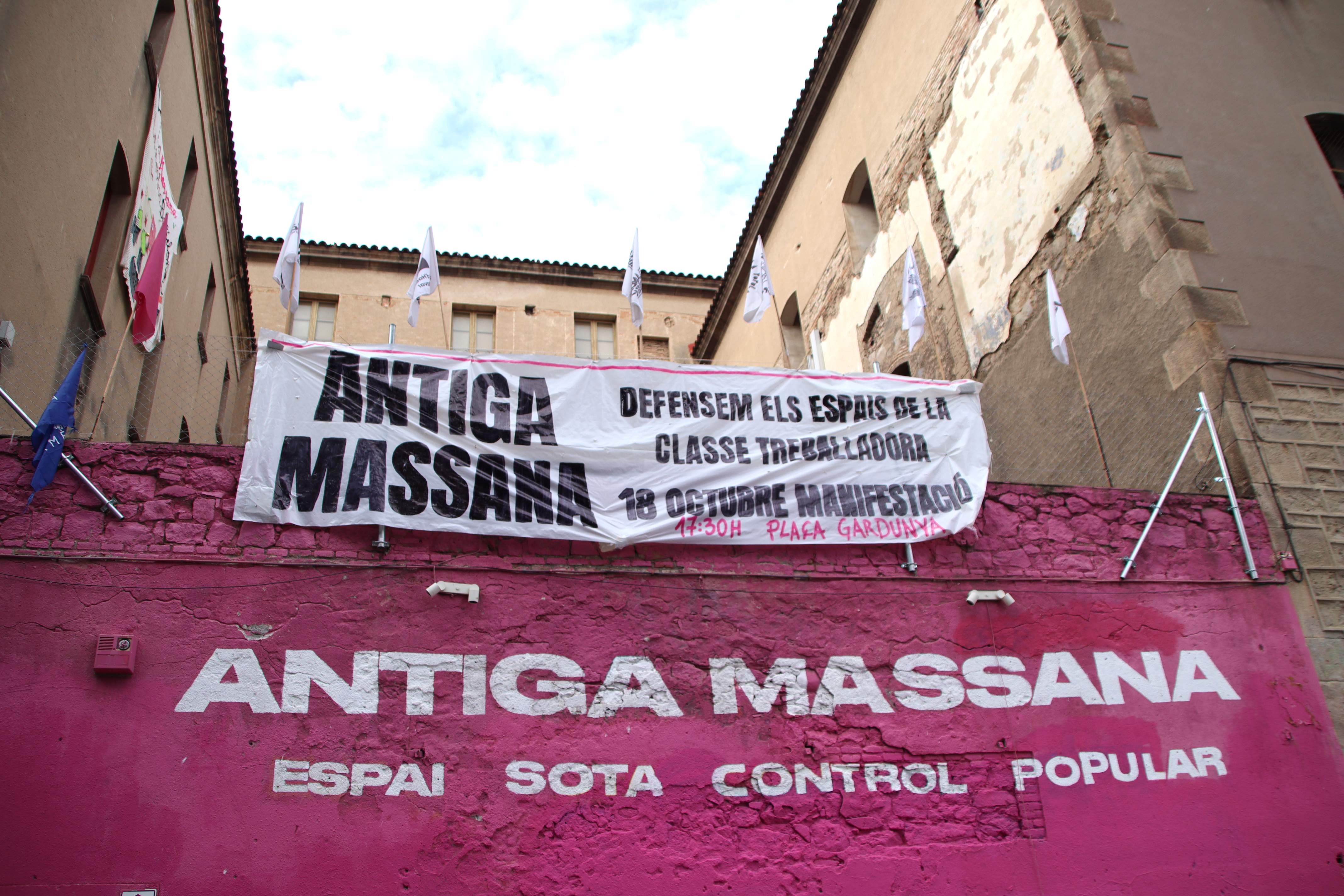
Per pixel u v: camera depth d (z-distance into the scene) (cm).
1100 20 1137
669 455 818
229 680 673
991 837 742
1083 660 819
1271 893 762
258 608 698
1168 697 818
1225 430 930
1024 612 828
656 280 2669
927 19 1495
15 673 643
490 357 820
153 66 1178
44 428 690
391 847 651
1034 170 1209
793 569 804
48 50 862
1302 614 872
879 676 779
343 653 697
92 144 983
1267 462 920
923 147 1485
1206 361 946
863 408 879
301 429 756
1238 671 838
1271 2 1217
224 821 636
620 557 778
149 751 643
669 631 758
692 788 710
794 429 855
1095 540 873
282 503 730
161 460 732
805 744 743
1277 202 1062
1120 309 1053
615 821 689
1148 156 1053
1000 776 764
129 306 1138
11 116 790
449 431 781
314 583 714
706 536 793
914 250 1490
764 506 817
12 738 627
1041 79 1205
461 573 742
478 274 2556
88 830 616
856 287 1692
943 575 828
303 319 2391
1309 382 966
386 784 667
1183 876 756
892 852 721
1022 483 1185
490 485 770
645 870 679
